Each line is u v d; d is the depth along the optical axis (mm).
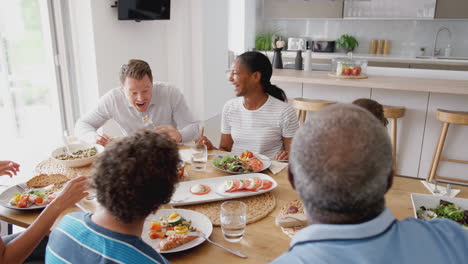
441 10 5496
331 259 609
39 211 1378
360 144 611
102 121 2439
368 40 6320
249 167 1731
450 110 3217
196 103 5188
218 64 5469
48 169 1770
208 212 1354
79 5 3637
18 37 3486
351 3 5977
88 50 3742
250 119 2168
